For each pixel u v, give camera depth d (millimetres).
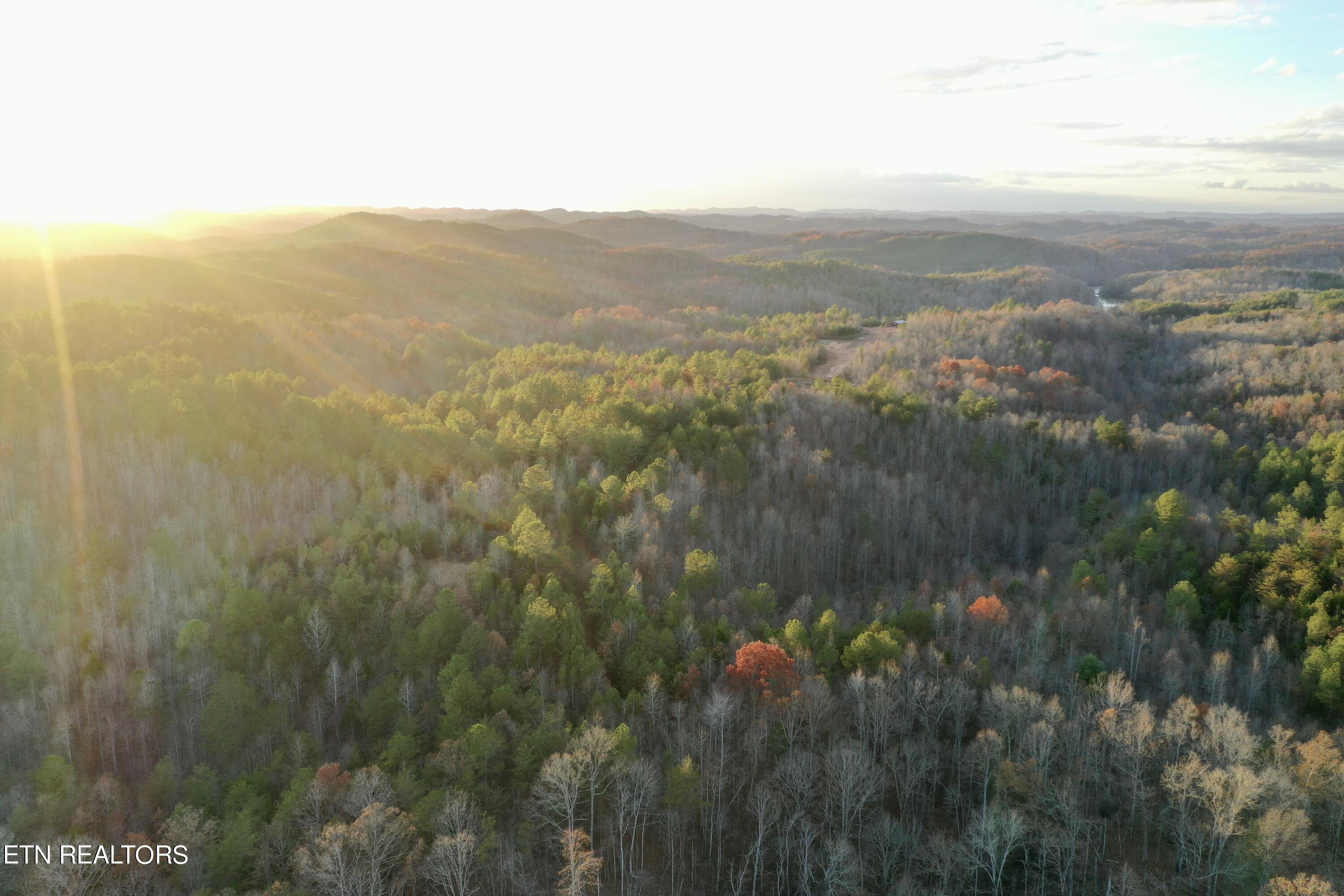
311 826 58188
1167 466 167125
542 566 104688
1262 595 104250
